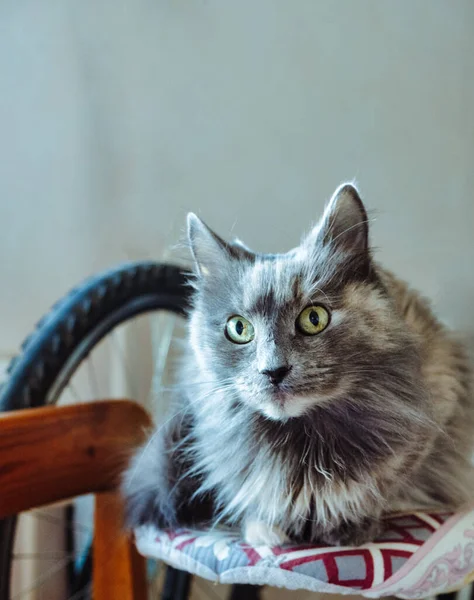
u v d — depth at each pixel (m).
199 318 0.98
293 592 1.73
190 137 1.94
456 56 1.85
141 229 1.92
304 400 0.83
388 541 0.83
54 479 0.98
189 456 0.98
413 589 0.79
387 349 0.87
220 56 1.94
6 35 1.86
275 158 1.94
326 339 0.84
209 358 0.93
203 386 0.96
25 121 1.86
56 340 1.18
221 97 1.94
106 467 1.08
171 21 1.93
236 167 1.94
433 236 1.87
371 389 0.86
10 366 1.19
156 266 1.43
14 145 1.86
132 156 1.92
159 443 1.00
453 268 1.85
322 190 1.92
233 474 0.92
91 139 1.90
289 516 0.89
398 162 1.88
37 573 1.62
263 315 0.87
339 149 1.91
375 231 1.88
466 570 0.82
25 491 0.93
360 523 0.86
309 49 1.92
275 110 1.93
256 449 0.90
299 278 0.87
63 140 1.88
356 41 1.90
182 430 1.00
